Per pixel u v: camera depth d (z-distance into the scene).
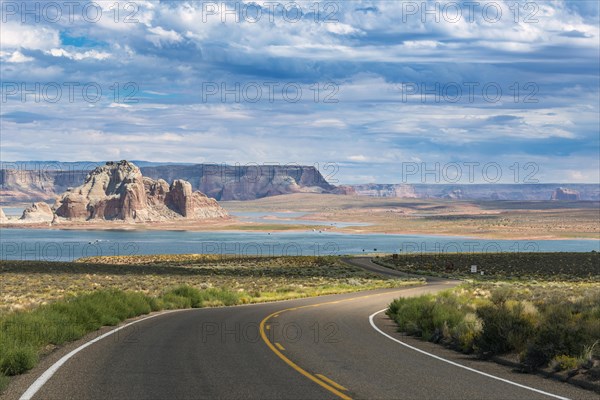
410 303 33.22
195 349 20.58
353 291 69.12
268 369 16.92
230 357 18.95
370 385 15.07
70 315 25.59
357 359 19.17
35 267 104.31
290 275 106.56
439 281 94.31
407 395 14.02
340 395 13.85
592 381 15.41
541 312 24.03
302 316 34.94
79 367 16.86
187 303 44.41
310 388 14.52
